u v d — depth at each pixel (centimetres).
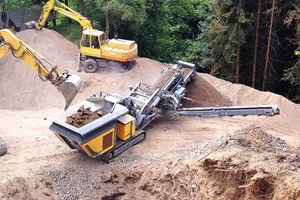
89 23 2547
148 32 3225
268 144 1236
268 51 2614
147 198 1330
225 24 2566
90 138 1324
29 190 1315
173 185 1289
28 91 2358
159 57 3316
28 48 1509
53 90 2308
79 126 1334
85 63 2405
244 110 1709
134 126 1504
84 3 3098
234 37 2520
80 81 1507
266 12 2553
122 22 2967
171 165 1334
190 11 3803
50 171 1393
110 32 3116
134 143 1545
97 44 2378
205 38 3166
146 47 3259
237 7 2495
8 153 1548
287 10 2608
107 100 1470
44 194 1327
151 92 1812
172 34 3562
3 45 1497
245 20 2481
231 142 1235
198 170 1231
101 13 2952
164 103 1783
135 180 1378
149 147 1541
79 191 1353
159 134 1666
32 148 1588
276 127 1831
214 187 1152
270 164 1069
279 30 2684
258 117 1892
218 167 1145
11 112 2100
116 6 2722
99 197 1345
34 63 1498
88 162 1446
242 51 2753
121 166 1411
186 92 2012
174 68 1981
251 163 1087
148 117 1672
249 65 2781
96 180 1378
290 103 2062
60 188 1356
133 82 2339
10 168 1415
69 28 3581
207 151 1319
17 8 3438
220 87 2305
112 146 1425
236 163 1105
